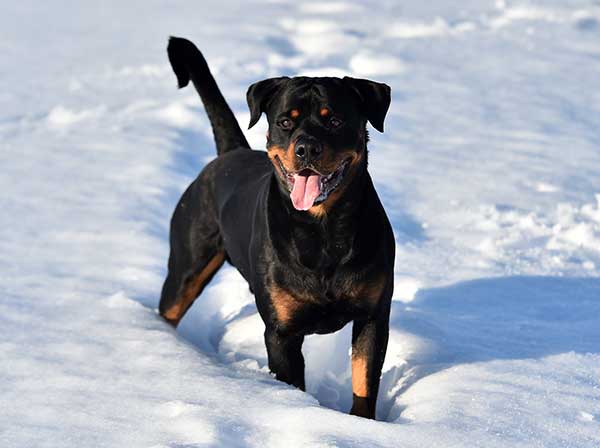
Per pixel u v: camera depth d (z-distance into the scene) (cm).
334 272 571
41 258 840
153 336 651
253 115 598
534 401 543
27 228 921
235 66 1566
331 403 639
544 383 571
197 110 1368
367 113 583
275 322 589
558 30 1892
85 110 1398
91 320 685
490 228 919
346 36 1817
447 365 611
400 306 732
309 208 553
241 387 558
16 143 1243
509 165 1111
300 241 570
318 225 566
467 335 672
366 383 579
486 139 1222
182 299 726
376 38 1825
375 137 1223
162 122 1325
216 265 726
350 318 587
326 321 593
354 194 568
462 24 1947
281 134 575
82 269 817
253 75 1516
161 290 771
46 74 1659
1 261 827
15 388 562
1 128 1319
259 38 1816
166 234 927
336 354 680
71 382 570
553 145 1196
